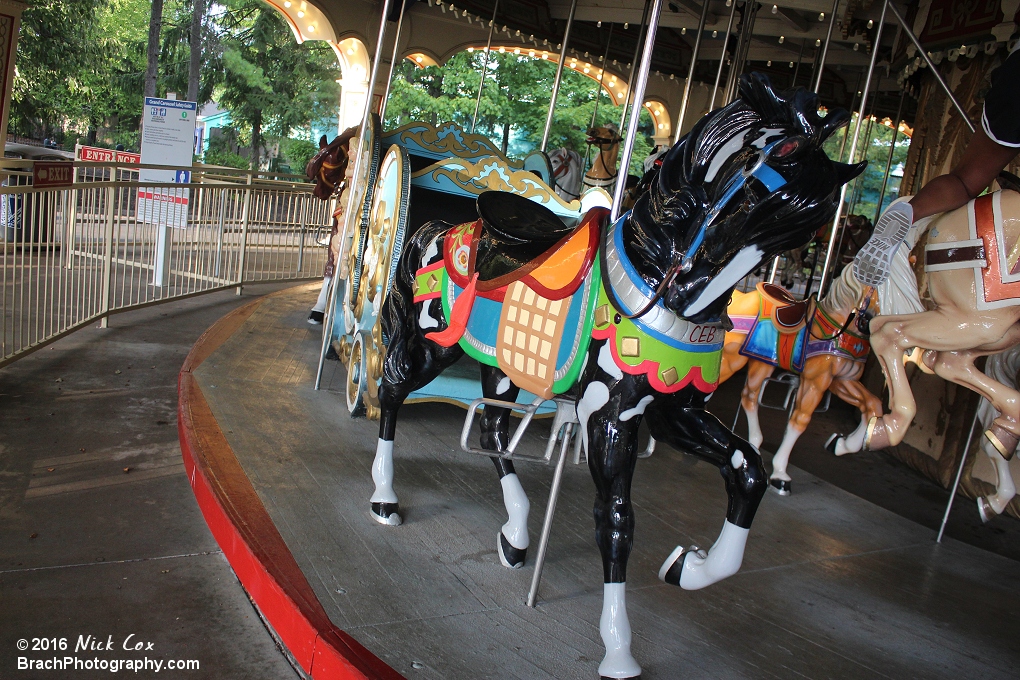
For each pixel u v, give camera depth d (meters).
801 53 8.89
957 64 5.86
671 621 2.90
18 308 6.13
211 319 7.07
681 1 7.71
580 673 2.45
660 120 14.09
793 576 3.50
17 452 3.82
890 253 3.50
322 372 5.40
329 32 10.15
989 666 2.88
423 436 4.53
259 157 26.52
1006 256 3.28
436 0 8.95
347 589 2.75
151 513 3.42
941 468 5.63
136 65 24.38
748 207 1.94
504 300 2.83
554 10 10.84
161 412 4.63
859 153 16.69
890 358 3.69
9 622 2.54
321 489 3.57
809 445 6.35
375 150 4.58
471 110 20.28
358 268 4.58
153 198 7.45
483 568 3.08
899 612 3.26
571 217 4.92
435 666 2.38
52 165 5.14
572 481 4.18
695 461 4.92
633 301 2.30
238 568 2.98
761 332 4.82
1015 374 3.92
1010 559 4.08
